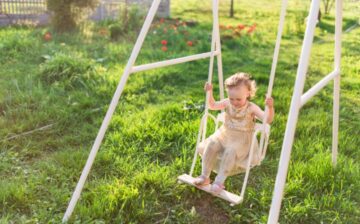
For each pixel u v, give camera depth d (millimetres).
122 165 3949
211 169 3322
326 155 4199
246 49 9438
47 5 9344
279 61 8375
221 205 3482
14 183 3521
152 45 8930
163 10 13258
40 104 5184
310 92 2555
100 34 9492
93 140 4504
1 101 5152
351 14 14102
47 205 3305
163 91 6195
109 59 7602
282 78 7090
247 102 3217
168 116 5047
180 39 9273
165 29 9836
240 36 10273
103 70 6656
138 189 3582
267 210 3400
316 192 3648
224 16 14156
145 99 5770
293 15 14648
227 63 8023
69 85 5879
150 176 3678
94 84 6031
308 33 2293
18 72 6379
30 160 4062
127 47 8477
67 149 4223
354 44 10242
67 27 9398
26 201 3346
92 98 5547
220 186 3156
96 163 3947
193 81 6789
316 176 3752
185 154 4109
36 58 7188
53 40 8516
